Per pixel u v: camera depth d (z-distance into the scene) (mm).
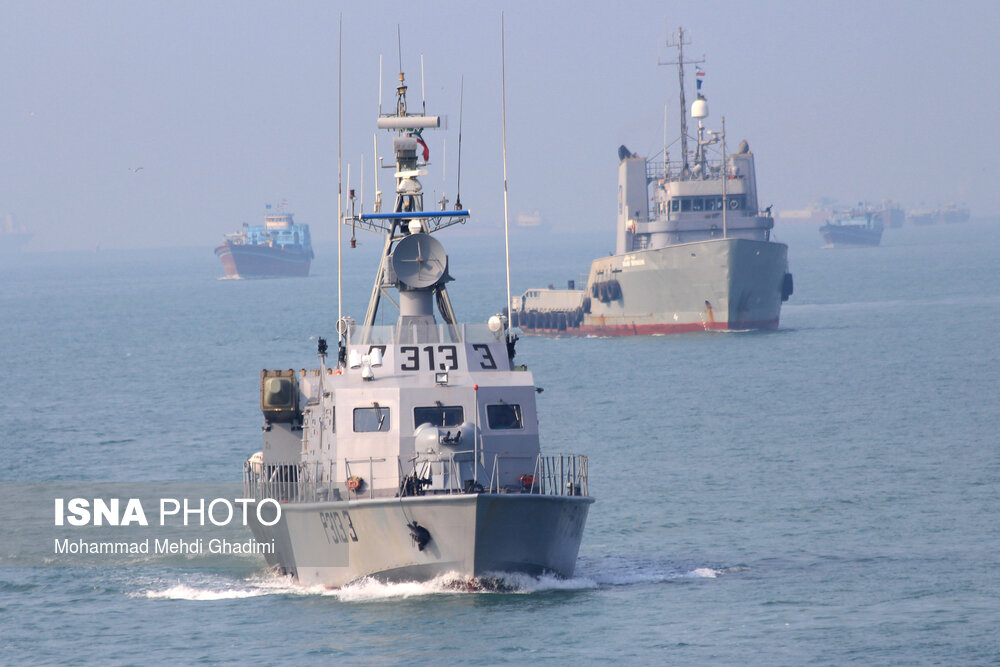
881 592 120750
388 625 106562
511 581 114062
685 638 105062
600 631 106250
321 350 132000
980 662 99438
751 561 135625
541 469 118188
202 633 110000
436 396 117938
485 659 99438
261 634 107812
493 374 121312
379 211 135500
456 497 106875
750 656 101062
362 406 117375
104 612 119562
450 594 113000
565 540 116000
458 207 135500
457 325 126125
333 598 115750
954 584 123625
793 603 116500
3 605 123875
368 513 110375
